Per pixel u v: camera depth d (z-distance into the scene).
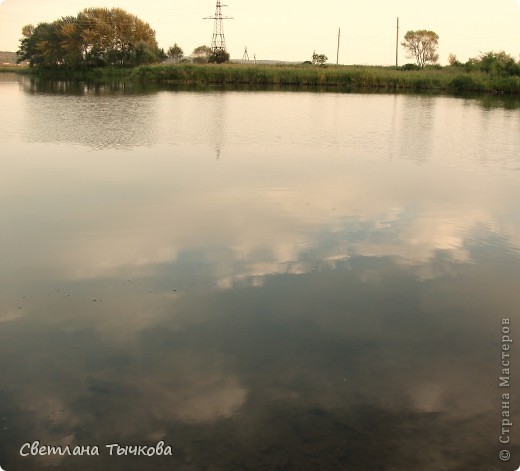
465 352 3.77
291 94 31.05
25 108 18.78
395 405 3.23
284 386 3.38
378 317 4.21
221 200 7.22
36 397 3.28
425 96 31.11
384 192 7.80
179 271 4.96
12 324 4.05
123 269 4.98
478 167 9.82
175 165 9.48
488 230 6.19
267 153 10.87
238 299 4.46
